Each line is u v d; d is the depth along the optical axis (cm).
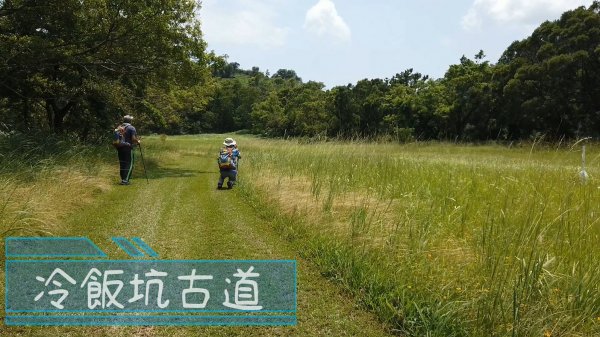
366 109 6016
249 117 10875
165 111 2705
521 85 3600
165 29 1462
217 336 315
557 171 716
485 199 639
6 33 1412
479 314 315
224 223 625
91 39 1448
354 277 405
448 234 502
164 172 1378
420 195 695
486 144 1994
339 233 523
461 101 4484
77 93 1797
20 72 1486
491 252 392
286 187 828
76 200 709
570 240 418
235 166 970
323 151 1098
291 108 7162
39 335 309
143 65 1639
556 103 3462
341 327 331
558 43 3634
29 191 643
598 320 308
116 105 2011
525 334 292
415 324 326
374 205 632
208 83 2669
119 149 989
